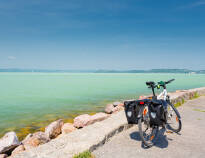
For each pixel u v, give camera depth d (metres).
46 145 3.92
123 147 4.12
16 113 13.06
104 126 5.01
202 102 10.75
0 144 5.60
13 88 43.47
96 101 18.84
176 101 9.56
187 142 4.47
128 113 4.01
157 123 3.81
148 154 3.78
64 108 14.77
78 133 4.54
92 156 3.54
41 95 26.06
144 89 35.31
